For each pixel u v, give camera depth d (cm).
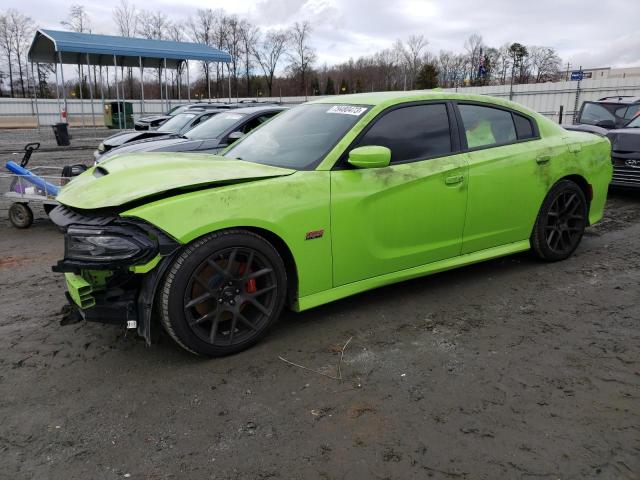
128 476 217
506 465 221
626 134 784
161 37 5747
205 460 226
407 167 367
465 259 415
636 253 523
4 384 288
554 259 486
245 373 297
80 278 294
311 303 336
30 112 3803
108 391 280
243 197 301
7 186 985
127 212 279
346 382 287
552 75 6062
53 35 2764
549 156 452
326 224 331
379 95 398
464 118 413
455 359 311
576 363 305
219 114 880
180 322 290
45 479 215
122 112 3200
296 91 6688
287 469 220
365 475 216
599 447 232
